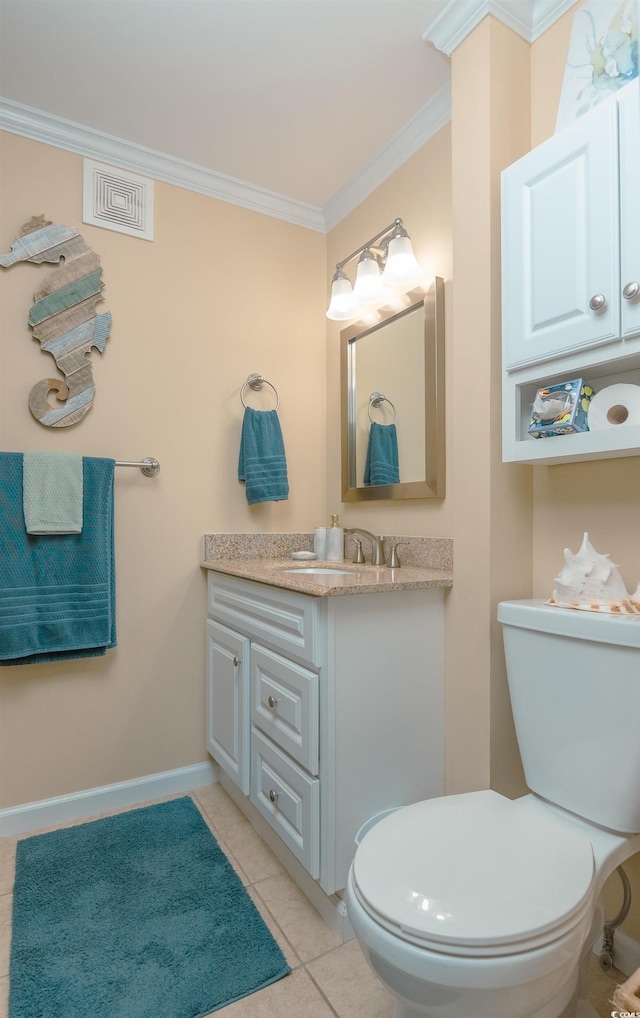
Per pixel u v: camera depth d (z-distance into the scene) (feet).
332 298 6.81
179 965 4.02
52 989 3.81
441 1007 2.63
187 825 5.89
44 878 4.98
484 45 4.55
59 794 6.02
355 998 3.81
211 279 7.06
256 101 5.75
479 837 3.26
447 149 5.76
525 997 2.56
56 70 5.32
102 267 6.36
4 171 5.86
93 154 6.31
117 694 6.36
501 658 4.53
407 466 6.18
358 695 4.48
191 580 6.83
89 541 5.86
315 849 4.34
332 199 7.55
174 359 6.77
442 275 5.80
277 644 4.97
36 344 5.99
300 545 7.56
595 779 3.50
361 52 5.13
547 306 3.92
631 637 3.29
